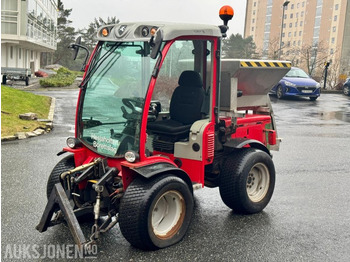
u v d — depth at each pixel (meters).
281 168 7.50
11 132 9.61
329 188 6.33
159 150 4.94
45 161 7.37
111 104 4.29
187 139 4.89
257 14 117.38
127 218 3.90
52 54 66.94
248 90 5.48
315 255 4.08
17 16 25.00
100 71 4.42
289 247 4.24
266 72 5.39
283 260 3.96
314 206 5.51
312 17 100.06
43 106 13.91
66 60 72.06
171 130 4.74
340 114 15.70
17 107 12.34
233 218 5.00
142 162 4.04
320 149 9.28
